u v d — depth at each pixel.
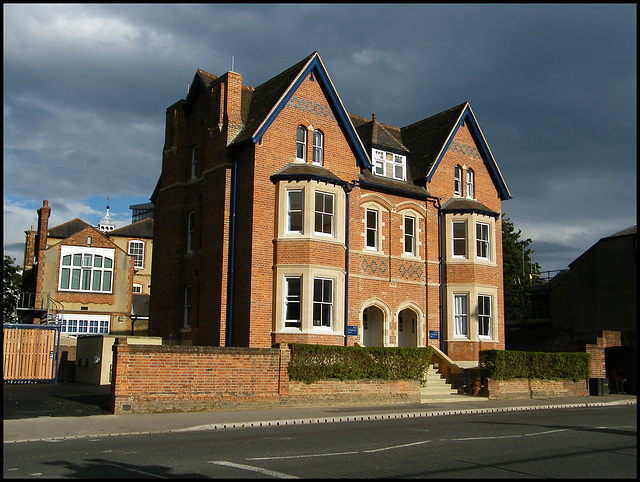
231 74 25.50
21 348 24.39
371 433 14.23
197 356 17.88
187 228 27.08
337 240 24.25
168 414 16.86
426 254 28.58
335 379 20.58
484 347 28.38
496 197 31.78
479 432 14.59
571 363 27.33
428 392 24.39
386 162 28.78
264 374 19.11
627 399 26.39
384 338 26.62
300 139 25.14
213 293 24.30
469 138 31.11
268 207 23.78
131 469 9.50
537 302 44.28
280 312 23.17
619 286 36.00
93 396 19.64
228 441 12.74
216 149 25.38
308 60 25.34
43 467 9.66
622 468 10.16
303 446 12.04
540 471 9.80
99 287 43.53
